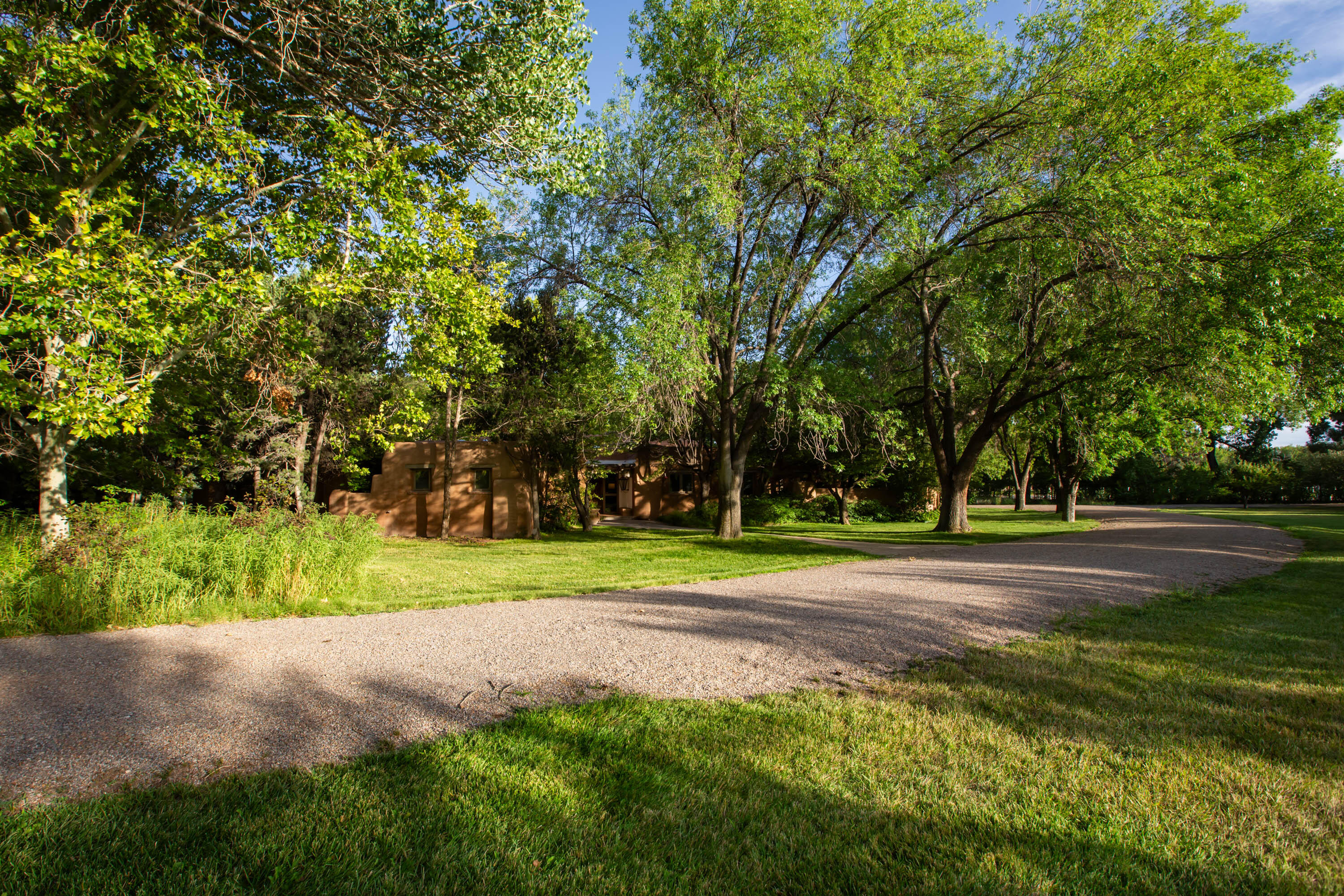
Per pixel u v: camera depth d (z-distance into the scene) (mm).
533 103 9945
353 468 13086
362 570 9227
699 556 14586
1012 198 14203
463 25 9469
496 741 3699
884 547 16703
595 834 2809
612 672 5035
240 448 17625
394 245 9156
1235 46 14969
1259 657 5559
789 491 35031
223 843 2670
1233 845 2768
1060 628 6660
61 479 8891
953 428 21703
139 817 2850
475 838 2756
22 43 7277
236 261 10008
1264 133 15281
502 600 8281
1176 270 12922
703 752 3613
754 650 5668
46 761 3361
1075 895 2447
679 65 14867
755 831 2848
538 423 19625
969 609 7500
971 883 2494
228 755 3484
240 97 9914
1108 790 3234
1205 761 3555
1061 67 14922
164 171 10219
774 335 16531
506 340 19438
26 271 6938
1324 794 3201
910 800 3125
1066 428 20156
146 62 7676
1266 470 41719
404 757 3484
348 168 9164
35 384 8648
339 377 15773
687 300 14234
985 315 17062
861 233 15727
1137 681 4883
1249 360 13664
